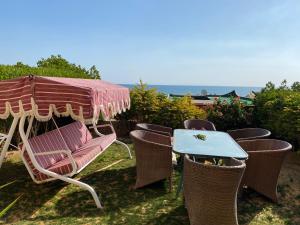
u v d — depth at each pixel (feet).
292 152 26.63
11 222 13.70
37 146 16.70
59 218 14.15
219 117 30.40
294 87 34.04
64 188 17.72
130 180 19.21
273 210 15.49
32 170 15.72
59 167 15.47
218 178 11.63
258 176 16.11
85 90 13.96
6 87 14.53
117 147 28.12
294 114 24.82
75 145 20.75
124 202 15.94
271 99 28.45
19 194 16.81
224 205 11.93
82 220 13.97
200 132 20.13
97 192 17.20
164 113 31.83
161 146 16.74
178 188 16.70
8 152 24.89
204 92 65.51
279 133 26.55
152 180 17.30
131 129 33.68
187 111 31.65
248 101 32.09
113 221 13.92
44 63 50.39
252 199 16.63
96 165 22.40
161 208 15.30
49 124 28.07
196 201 12.38
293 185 18.98
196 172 12.10
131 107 32.55
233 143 17.35
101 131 30.55
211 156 14.67
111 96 18.65
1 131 23.50
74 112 14.05
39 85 14.19
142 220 14.06
